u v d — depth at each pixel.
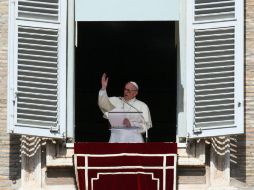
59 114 45.84
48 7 46.12
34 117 45.62
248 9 46.62
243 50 46.00
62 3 46.22
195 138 45.78
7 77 46.16
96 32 56.06
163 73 56.03
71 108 46.50
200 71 45.94
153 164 45.75
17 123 45.44
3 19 46.75
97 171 45.75
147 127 48.00
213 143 46.00
